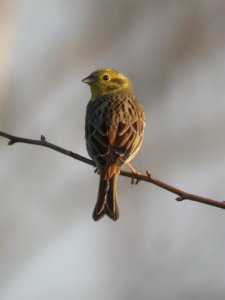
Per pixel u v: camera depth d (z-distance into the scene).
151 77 19.61
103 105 14.84
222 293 15.72
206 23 20.09
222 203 12.61
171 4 20.09
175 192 12.84
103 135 14.04
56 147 13.66
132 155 14.09
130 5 19.97
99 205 13.28
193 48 19.94
